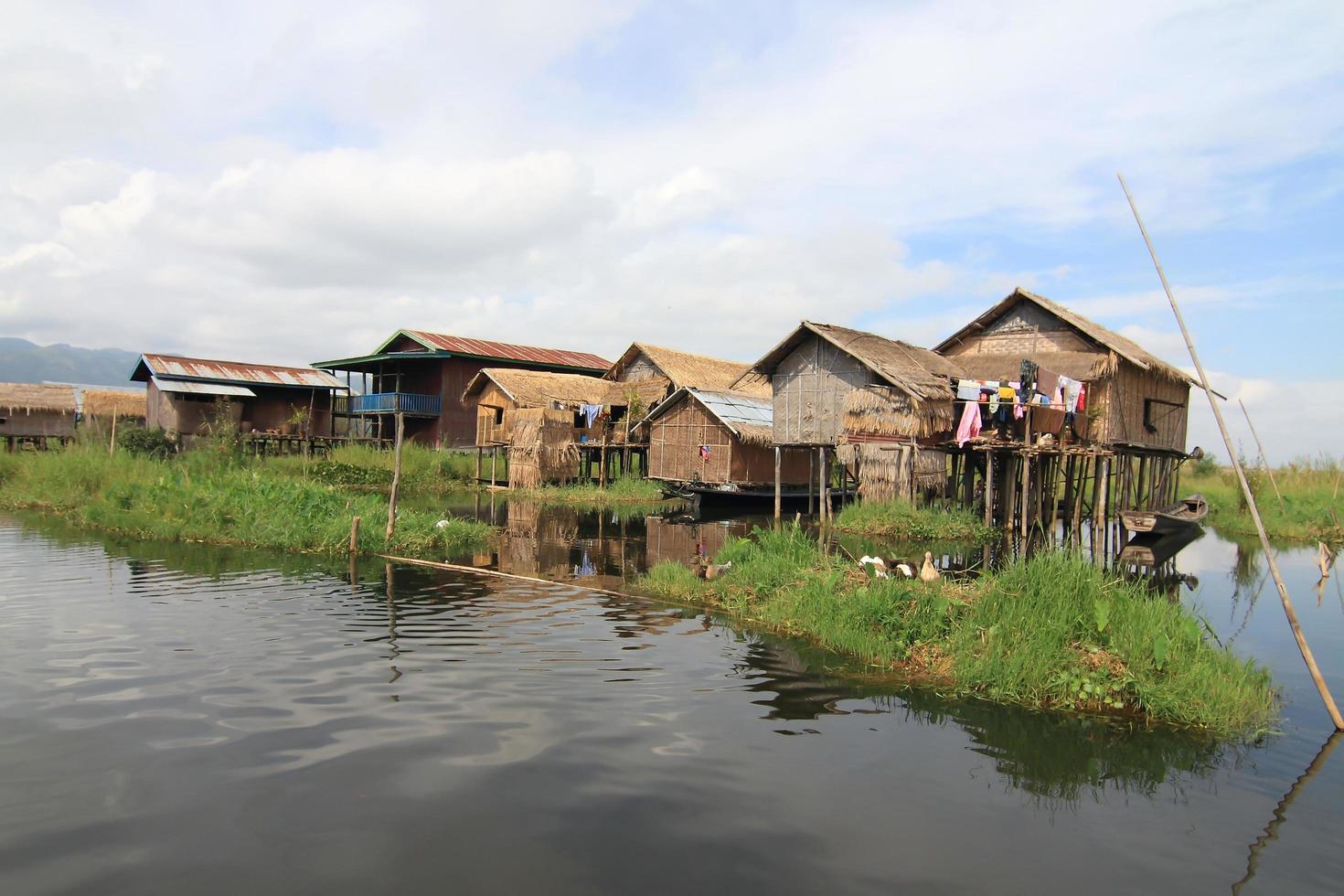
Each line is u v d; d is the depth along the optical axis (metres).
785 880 4.94
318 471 31.84
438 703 7.70
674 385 38.38
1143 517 19.30
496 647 9.73
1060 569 9.89
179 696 7.71
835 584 11.71
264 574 13.98
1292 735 7.79
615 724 7.34
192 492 19.36
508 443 37.66
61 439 37.97
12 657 8.86
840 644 10.18
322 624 10.59
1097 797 6.31
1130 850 5.50
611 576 15.16
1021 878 5.10
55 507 22.11
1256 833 5.81
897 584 10.94
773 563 13.28
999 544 21.88
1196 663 8.56
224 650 9.27
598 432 39.06
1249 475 30.95
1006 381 23.98
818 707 8.09
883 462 26.25
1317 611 14.11
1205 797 6.38
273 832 5.28
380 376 46.44
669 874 4.95
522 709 7.62
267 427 42.28
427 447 43.34
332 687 8.08
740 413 34.06
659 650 9.90
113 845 5.07
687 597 13.07
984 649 9.27
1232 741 7.59
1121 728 7.82
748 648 10.14
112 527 18.61
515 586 13.64
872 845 5.42
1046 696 8.52
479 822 5.49
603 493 34.44
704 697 8.23
